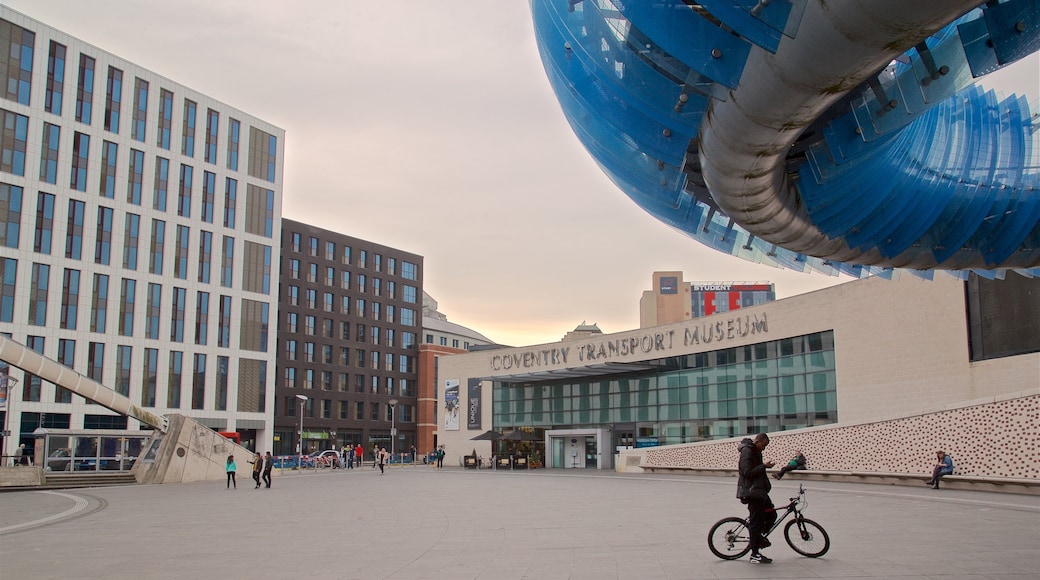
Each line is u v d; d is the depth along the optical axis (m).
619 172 13.31
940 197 13.01
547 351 55.34
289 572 10.61
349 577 10.12
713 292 117.94
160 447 37.38
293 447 87.50
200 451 38.78
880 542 12.34
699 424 44.72
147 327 57.06
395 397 101.44
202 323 60.38
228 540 14.44
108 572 10.80
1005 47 8.48
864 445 28.86
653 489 28.48
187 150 60.81
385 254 102.88
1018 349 28.05
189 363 59.22
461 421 61.97
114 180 56.28
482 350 61.78
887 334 33.78
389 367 101.19
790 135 8.30
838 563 10.34
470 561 11.33
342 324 95.69
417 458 93.06
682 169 11.07
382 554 12.25
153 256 57.97
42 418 51.44
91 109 55.47
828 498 21.62
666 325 47.25
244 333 63.16
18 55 52.06
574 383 53.56
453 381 63.06
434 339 114.81
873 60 6.56
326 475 46.22
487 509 20.67
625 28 9.06
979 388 29.45
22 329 50.78
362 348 97.81
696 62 7.91
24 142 51.91
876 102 9.69
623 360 49.97
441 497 25.72
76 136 54.56
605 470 47.78
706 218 13.86
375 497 26.08
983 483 23.42
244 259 63.88
